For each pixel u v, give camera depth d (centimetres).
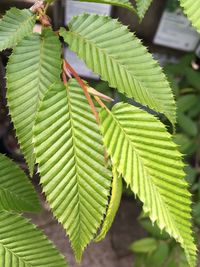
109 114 17
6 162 21
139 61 18
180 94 44
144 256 44
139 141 16
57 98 16
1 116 40
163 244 42
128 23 43
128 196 53
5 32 18
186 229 16
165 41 44
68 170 16
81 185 16
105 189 16
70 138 16
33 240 19
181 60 42
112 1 16
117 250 54
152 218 16
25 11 18
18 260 18
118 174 16
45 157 16
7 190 21
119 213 56
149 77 17
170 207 16
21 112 17
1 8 40
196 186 41
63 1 35
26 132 17
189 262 16
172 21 41
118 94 28
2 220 19
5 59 27
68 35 18
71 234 17
